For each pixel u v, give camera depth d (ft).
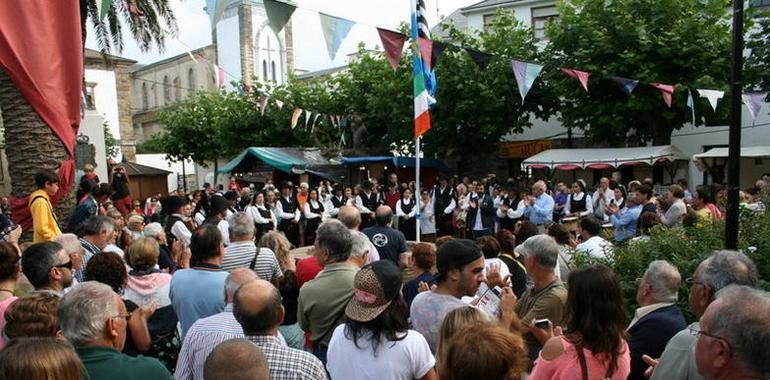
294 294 12.26
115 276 11.01
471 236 39.93
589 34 46.60
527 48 53.78
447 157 60.18
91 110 41.93
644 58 44.11
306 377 7.80
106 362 7.41
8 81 20.48
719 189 27.35
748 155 47.34
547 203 34.58
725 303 5.71
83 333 7.47
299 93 67.92
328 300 10.96
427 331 9.93
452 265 9.99
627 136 51.67
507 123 55.01
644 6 45.34
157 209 50.67
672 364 7.70
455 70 52.75
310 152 60.64
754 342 5.35
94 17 39.45
